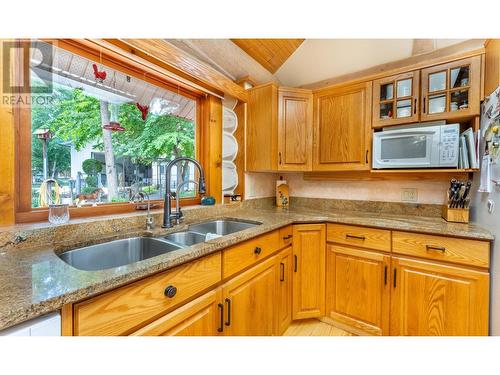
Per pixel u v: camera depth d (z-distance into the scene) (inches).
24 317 20.5
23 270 28.7
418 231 57.4
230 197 81.3
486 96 55.3
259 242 55.7
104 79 52.6
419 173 74.5
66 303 23.1
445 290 54.2
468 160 59.1
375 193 84.6
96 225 45.3
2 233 34.6
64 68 46.1
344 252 68.6
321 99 82.1
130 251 47.4
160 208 64.5
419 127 65.6
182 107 71.4
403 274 59.4
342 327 69.4
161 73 59.5
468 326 51.7
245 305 50.7
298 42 78.6
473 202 63.3
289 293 69.1
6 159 37.5
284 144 81.0
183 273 36.9
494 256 48.9
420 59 73.0
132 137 59.2
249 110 83.5
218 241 43.2
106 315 27.4
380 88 71.6
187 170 73.2
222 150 80.3
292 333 67.4
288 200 100.4
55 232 39.6
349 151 76.7
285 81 95.2
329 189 94.0
